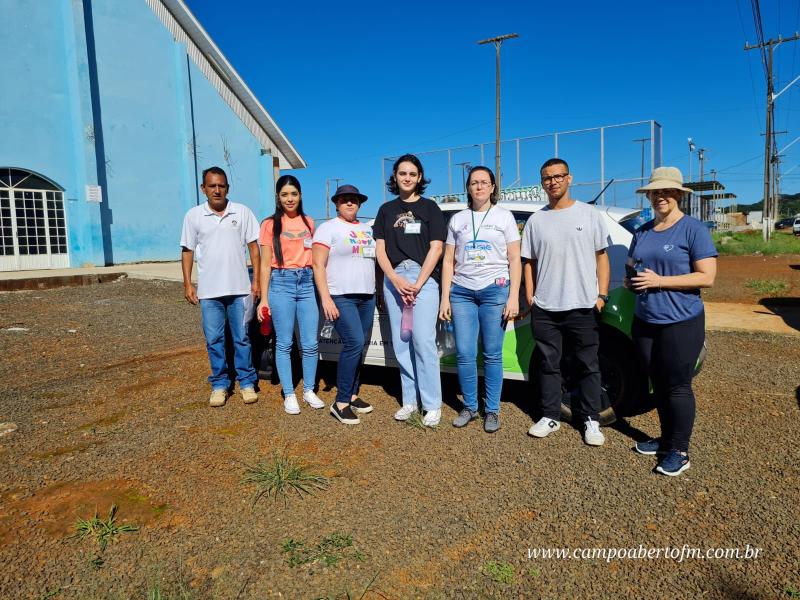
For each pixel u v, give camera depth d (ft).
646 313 10.58
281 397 15.30
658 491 9.95
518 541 8.50
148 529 8.77
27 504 9.53
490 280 12.25
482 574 7.75
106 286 41.11
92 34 56.75
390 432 12.66
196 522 8.97
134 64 60.54
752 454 11.38
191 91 66.13
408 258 12.45
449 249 12.69
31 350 21.18
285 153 80.07
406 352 13.14
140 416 13.83
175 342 22.70
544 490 10.01
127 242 60.23
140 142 61.31
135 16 60.44
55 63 53.47
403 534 8.64
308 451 11.65
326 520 9.02
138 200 61.21
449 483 10.27
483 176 12.21
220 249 14.08
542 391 12.36
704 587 7.50
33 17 51.90
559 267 11.61
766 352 19.93
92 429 12.92
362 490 9.99
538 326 12.11
